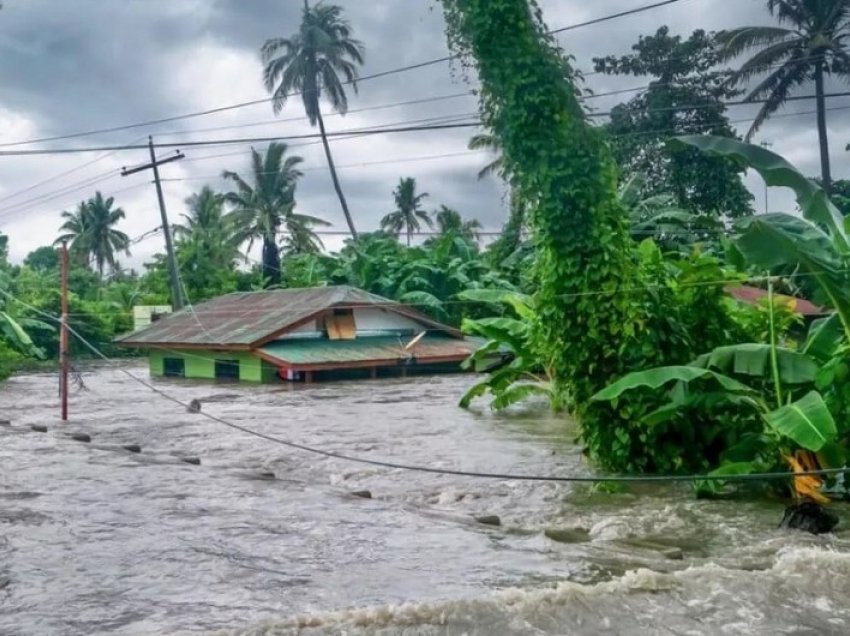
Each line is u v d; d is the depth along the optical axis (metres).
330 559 7.93
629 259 12.95
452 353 34.00
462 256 43.97
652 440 12.63
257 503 10.43
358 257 43.84
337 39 51.31
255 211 52.09
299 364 30.17
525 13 12.45
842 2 35.41
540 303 13.36
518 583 7.18
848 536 9.27
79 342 46.78
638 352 12.67
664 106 37.06
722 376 11.26
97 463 13.50
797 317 13.81
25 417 21.58
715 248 30.55
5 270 48.16
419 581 7.23
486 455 14.89
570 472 13.14
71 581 7.17
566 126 12.55
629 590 6.75
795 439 9.73
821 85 36.50
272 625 5.92
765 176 10.70
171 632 5.97
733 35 36.84
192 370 35.72
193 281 49.88
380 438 17.08
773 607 6.50
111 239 73.56
